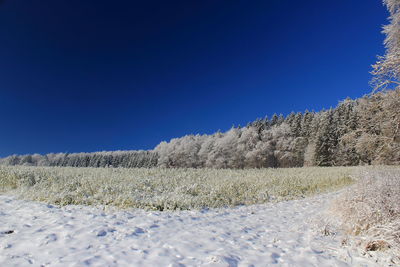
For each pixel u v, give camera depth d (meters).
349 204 5.98
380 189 5.69
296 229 5.87
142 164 79.38
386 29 10.33
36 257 3.53
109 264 3.42
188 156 62.28
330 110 55.31
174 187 10.75
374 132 12.66
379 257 3.99
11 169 12.28
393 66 9.50
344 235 4.96
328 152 46.34
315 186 13.43
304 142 53.72
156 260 3.65
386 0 10.41
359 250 4.38
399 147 12.12
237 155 52.31
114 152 118.44
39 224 5.10
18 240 4.14
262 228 6.08
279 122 71.00
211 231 5.48
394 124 11.28
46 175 11.09
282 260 3.98
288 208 8.79
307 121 58.72
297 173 18.22
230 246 4.52
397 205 4.82
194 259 3.77
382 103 11.21
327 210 7.29
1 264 3.24
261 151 51.16
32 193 7.93
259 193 10.89
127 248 4.06
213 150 55.12
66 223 5.20
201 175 15.11
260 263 3.80
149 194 9.02
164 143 79.81
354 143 14.34
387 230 4.29
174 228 5.53
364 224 5.02
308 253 4.30
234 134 56.06
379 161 13.57
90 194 8.31
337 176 16.47
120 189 9.02
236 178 14.04
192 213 7.31
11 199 7.52
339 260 4.02
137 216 6.35
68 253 3.71
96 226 5.11
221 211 7.95
